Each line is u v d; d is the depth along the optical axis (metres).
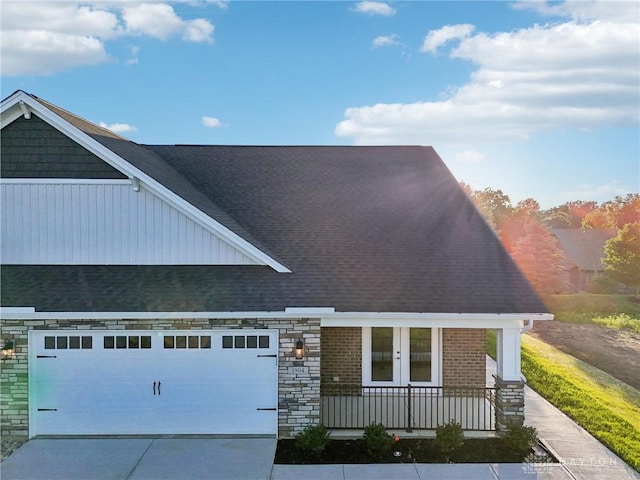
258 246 13.45
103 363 11.54
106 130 16.27
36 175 12.50
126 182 12.56
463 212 15.57
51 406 11.51
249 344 11.55
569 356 22.16
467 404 13.37
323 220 14.85
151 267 12.55
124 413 11.58
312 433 10.60
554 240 46.66
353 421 12.17
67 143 12.52
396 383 14.36
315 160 18.22
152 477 9.51
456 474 9.63
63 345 11.50
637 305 38.66
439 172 17.72
